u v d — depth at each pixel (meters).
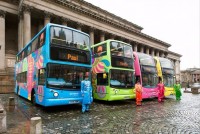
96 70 18.44
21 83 21.64
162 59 24.92
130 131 8.12
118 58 17.25
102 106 16.20
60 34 12.98
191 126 8.96
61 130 8.30
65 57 12.91
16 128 8.07
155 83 21.52
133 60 18.64
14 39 43.53
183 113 12.69
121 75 17.23
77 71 13.42
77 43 13.75
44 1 39.22
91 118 10.92
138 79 19.73
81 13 47.00
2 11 36.84
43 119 10.59
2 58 35.38
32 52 16.48
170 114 12.29
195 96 28.66
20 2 36.88
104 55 17.28
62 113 12.49
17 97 22.44
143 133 7.81
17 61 26.41
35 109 13.80
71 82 13.03
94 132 8.00
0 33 36.00
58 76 12.50
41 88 12.89
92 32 49.81
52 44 12.44
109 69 16.42
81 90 12.96
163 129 8.41
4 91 28.81
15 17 41.53
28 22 35.75
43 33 13.35
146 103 18.83
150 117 11.24
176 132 7.90
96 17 50.59
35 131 6.04
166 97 26.45
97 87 18.08
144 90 19.81
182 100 22.09
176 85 22.75
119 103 18.34
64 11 43.09
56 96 12.22
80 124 9.41
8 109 12.91
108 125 9.21
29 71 17.33
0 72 31.69
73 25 47.62
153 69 21.53
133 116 11.59
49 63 12.16
